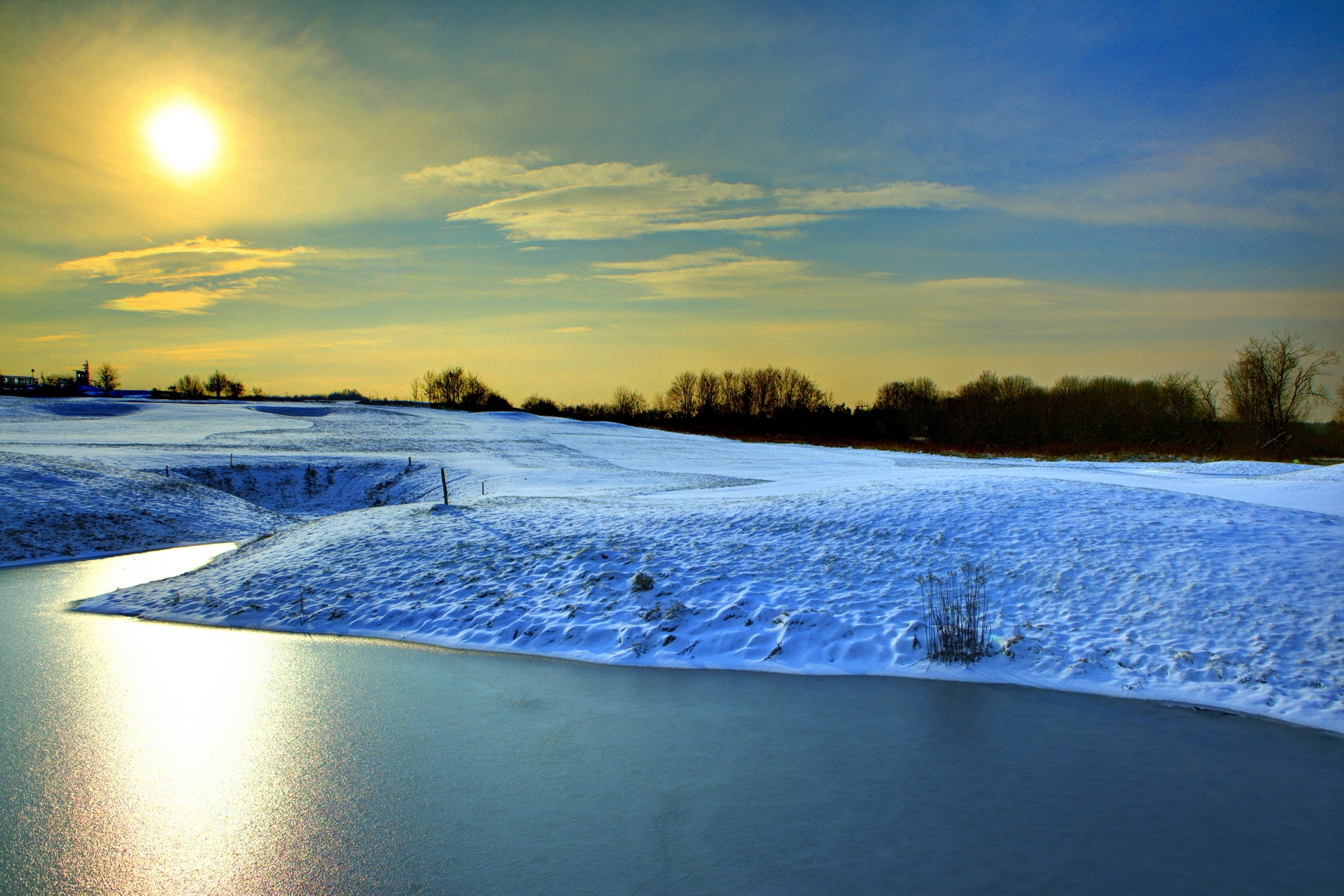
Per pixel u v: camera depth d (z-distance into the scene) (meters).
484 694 8.23
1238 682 7.67
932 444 63.91
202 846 5.34
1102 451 50.72
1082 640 8.83
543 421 66.56
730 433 77.56
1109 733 6.91
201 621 11.45
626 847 5.29
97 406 60.41
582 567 12.23
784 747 6.83
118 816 5.78
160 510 22.16
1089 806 5.71
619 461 40.97
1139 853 5.09
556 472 34.03
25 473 22.22
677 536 13.65
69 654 9.84
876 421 80.69
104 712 7.86
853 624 9.62
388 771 6.49
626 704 7.91
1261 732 6.82
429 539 14.50
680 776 6.32
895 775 6.26
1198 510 13.02
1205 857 5.04
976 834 5.36
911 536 12.61
